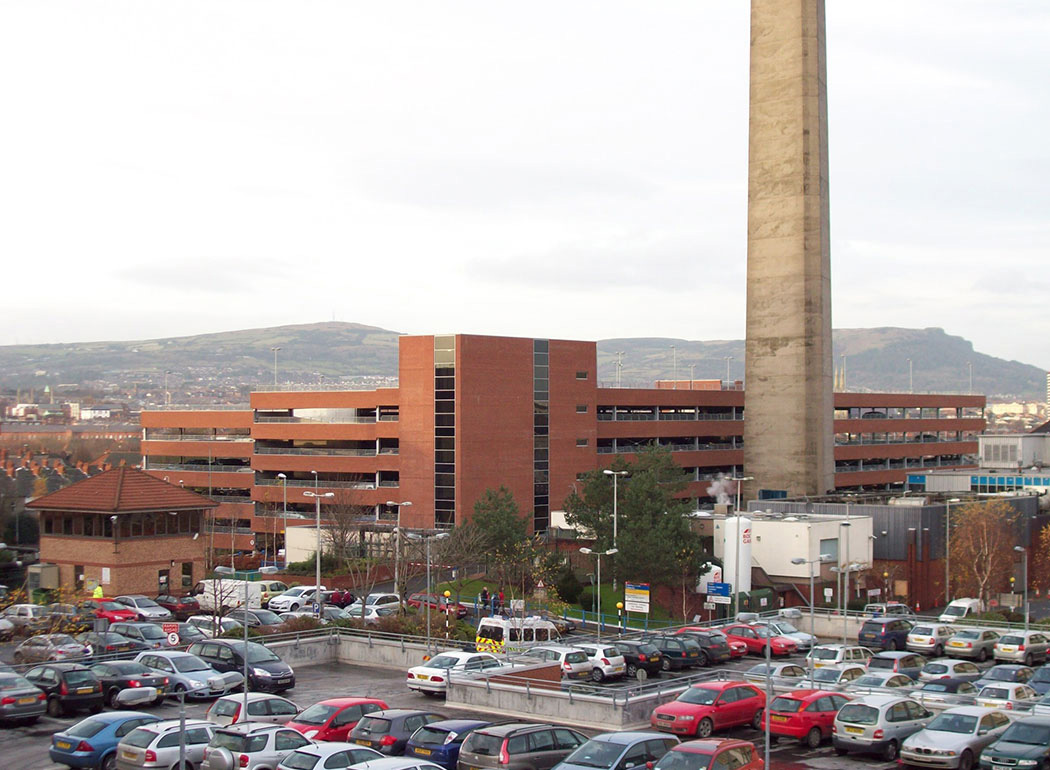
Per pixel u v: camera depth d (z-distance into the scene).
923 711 38.06
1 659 55.38
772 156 124.44
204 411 136.00
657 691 44.19
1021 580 98.50
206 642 50.81
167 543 81.75
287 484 125.00
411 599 80.94
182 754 29.28
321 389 139.75
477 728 33.00
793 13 123.25
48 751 36.44
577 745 31.44
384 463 119.75
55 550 81.38
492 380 118.88
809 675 47.28
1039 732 33.81
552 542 105.12
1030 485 122.94
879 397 176.38
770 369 123.62
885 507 95.00
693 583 84.81
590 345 129.38
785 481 121.88
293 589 80.94
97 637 52.53
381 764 27.22
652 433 141.25
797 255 122.31
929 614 90.31
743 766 28.70
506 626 61.81
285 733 32.66
